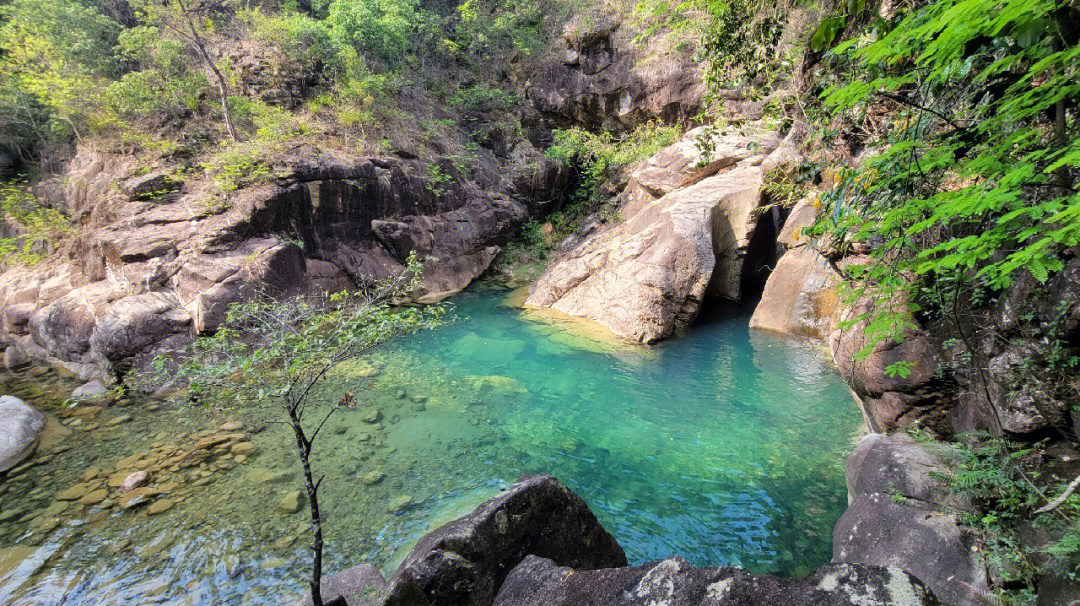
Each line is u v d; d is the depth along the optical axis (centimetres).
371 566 425
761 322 1068
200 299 951
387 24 1576
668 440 664
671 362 928
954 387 442
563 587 302
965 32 168
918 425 469
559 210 1850
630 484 571
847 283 299
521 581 319
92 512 528
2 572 450
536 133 1902
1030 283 351
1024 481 331
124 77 1259
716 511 518
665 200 1217
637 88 1698
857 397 625
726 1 570
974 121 267
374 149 1409
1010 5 142
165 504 540
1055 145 207
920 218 258
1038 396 339
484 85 1812
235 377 346
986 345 392
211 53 1439
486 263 1577
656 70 1642
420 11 1798
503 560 359
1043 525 310
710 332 1060
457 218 1528
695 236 1062
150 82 1300
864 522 386
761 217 1141
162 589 429
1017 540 325
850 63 314
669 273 1052
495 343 1039
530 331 1108
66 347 939
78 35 1299
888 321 262
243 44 1474
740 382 830
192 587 430
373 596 368
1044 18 170
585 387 838
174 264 1015
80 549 477
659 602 267
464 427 708
